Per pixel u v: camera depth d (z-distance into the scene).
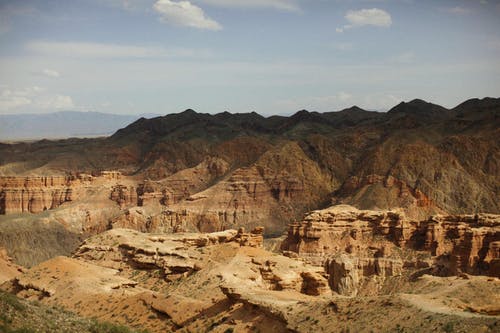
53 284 170.62
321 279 167.75
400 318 108.25
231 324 129.75
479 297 139.88
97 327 110.94
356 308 114.50
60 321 107.06
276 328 122.12
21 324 98.44
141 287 180.62
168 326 141.75
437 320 104.50
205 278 172.25
